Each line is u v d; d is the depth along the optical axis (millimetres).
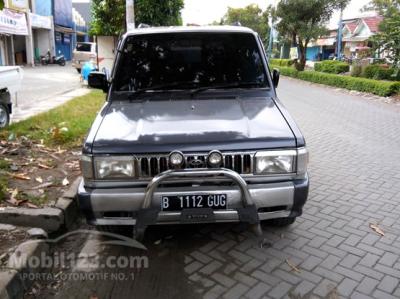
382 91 15062
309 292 2844
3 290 2590
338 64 24688
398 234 3709
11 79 7637
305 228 3803
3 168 4832
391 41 16500
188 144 2875
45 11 31406
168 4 13477
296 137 3000
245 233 3686
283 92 16812
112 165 2896
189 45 4121
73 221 3979
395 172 5492
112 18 14281
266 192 2932
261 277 3025
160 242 3551
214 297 2799
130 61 4062
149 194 2822
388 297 2795
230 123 3145
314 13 23516
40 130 6934
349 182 5066
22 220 3654
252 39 4184
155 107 3545
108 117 3354
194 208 2904
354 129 8469
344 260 3254
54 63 31047
